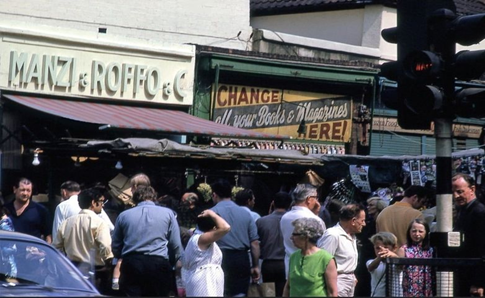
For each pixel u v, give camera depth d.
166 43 21.62
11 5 20.89
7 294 8.88
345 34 27.23
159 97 21.58
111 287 12.70
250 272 13.23
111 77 20.78
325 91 24.45
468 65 9.22
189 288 11.47
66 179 17.94
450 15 9.43
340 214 11.25
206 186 17.64
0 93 19.28
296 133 24.02
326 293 9.70
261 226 13.41
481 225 10.30
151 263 11.81
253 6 29.23
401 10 9.70
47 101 19.73
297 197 12.27
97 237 12.61
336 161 19.48
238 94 22.86
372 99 25.06
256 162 18.58
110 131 19.02
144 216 11.94
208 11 23.92
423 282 9.23
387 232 11.20
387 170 19.23
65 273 9.83
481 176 17.31
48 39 19.86
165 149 16.62
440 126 9.47
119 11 22.53
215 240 11.38
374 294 10.90
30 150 19.12
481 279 9.03
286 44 24.59
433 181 18.66
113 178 17.47
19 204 13.83
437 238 9.44
